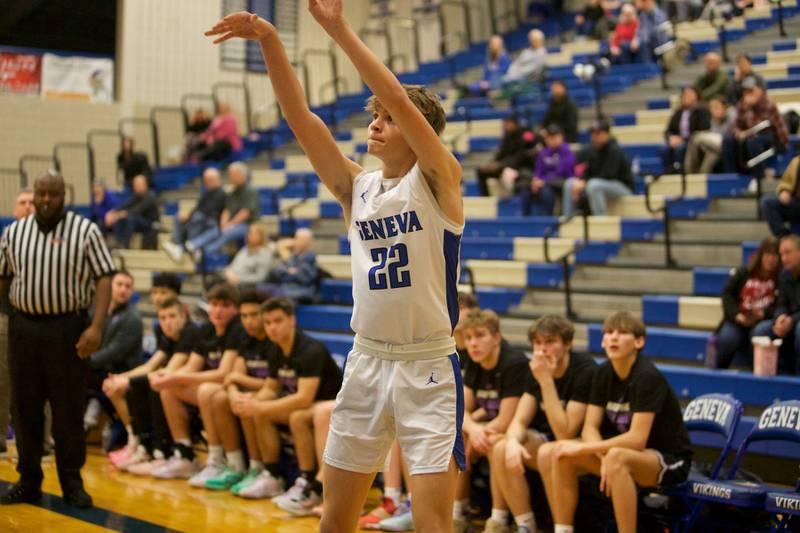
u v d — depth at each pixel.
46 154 22.08
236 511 8.15
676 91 16.80
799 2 18.59
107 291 7.91
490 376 7.88
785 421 6.91
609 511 7.30
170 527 7.50
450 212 4.29
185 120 22.06
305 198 15.77
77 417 8.02
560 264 12.26
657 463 6.82
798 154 11.65
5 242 7.89
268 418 8.62
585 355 7.72
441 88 21.97
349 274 13.98
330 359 8.62
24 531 7.19
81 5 23.19
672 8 20.31
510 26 24.66
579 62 19.95
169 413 9.54
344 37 4.03
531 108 17.53
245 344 9.26
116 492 8.74
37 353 7.87
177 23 23.42
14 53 21.84
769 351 8.62
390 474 7.95
